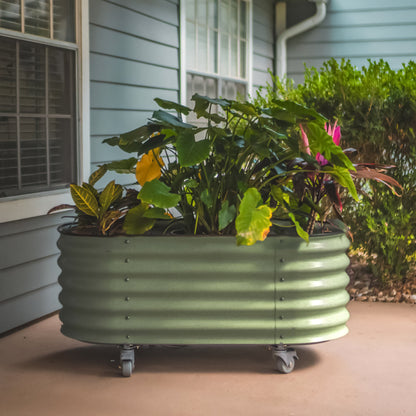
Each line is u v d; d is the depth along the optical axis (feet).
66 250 11.46
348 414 9.78
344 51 32.32
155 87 20.10
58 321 14.93
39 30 14.30
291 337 11.33
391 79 17.06
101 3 16.87
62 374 11.44
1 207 13.28
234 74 27.48
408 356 12.47
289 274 11.27
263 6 30.86
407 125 16.74
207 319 11.26
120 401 10.24
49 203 14.73
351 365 11.96
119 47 17.84
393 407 10.06
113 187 11.56
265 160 12.13
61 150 15.23
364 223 17.06
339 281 11.59
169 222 12.86
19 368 11.76
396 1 31.45
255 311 11.25
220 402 10.21
